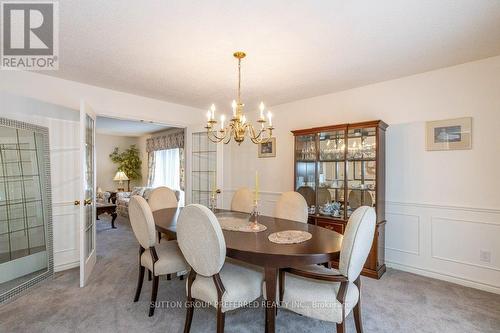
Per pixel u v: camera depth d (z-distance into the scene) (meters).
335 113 3.75
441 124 2.91
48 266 2.98
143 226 2.21
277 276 1.79
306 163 3.82
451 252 2.84
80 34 2.17
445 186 2.89
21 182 2.95
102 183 8.20
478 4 1.76
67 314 2.18
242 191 3.45
